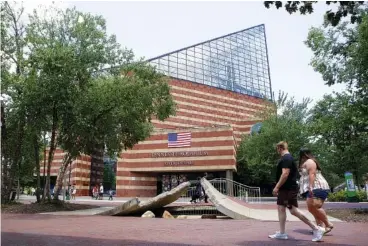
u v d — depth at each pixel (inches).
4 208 775.7
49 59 748.0
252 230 367.2
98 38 902.4
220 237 309.0
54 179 2551.7
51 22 904.3
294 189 300.4
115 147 952.3
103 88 831.7
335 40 706.2
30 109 775.1
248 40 3440.0
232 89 3078.2
